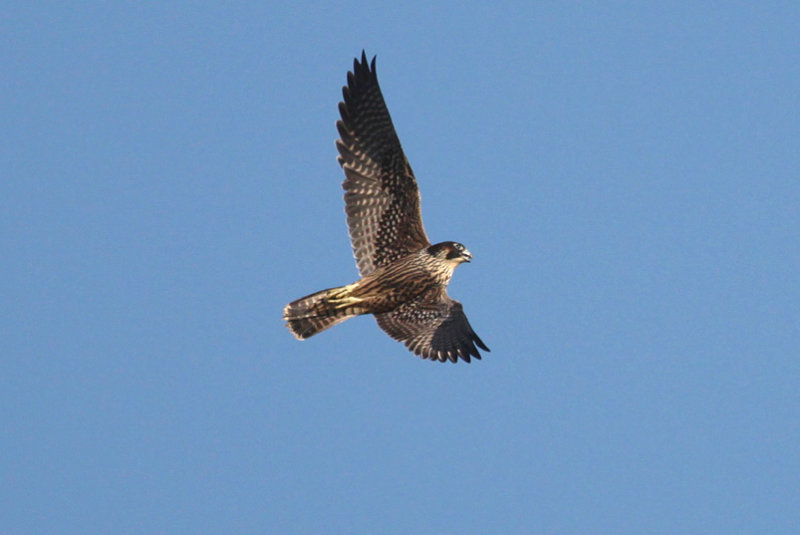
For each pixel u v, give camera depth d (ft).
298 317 59.16
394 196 60.95
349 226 60.64
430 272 60.34
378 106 59.98
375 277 59.72
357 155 60.54
